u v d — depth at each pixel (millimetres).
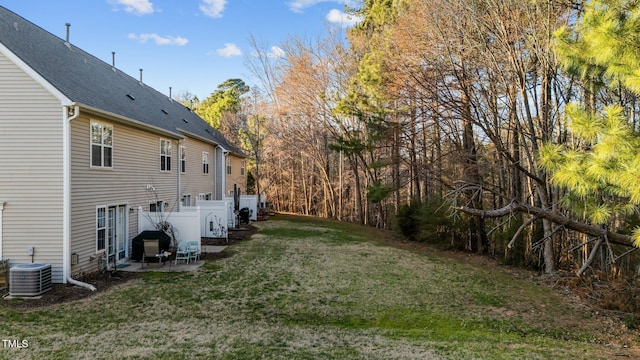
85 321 6934
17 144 9102
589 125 4398
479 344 6414
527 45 11516
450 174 15703
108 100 11781
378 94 14648
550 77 12047
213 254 13469
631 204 5023
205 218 17141
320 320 7703
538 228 13992
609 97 9211
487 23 11844
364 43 23312
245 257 13109
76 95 9727
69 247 9203
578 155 4758
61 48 12672
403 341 6426
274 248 15016
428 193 22625
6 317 7016
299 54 28016
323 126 28922
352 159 28844
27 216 9086
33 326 6555
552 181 4879
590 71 5734
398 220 20000
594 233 6270
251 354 5477
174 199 16547
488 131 11156
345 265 12461
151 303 8133
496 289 10711
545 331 7789
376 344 6188
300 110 29516
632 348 6918
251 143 36844
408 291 9875
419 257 14742
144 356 5266
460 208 7250
